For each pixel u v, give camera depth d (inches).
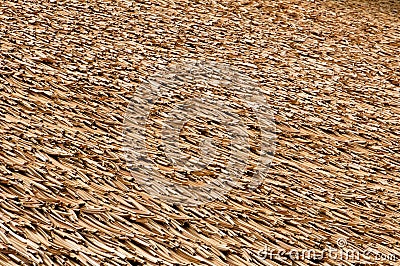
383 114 118.0
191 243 78.5
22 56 112.3
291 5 159.0
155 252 76.1
